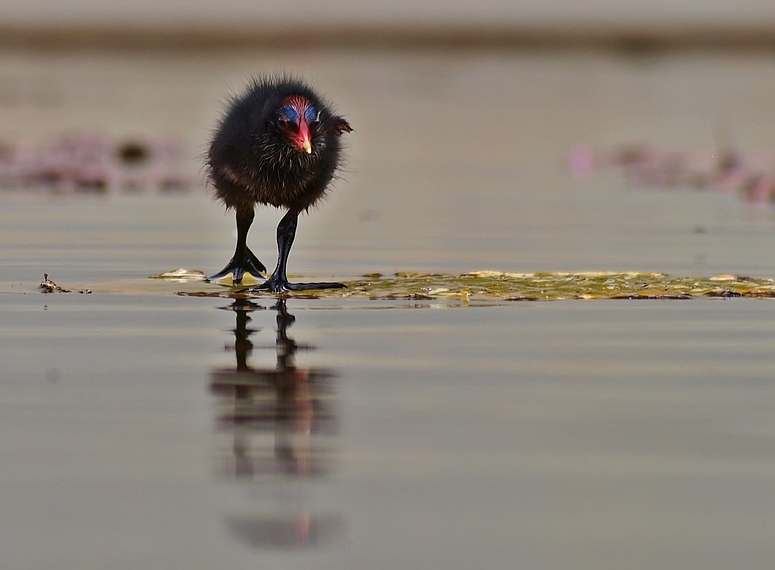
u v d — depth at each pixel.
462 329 10.90
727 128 34.78
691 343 10.34
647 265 15.00
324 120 13.57
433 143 32.72
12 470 7.02
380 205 21.91
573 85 47.25
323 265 15.00
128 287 13.18
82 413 8.11
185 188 24.55
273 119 13.09
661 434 7.71
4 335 10.58
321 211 21.02
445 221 19.72
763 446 7.48
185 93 42.97
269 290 12.95
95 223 19.16
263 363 9.51
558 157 30.11
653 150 30.53
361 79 47.53
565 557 5.94
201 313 11.66
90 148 29.58
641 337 10.56
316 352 9.93
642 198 23.34
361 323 11.17
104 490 6.72
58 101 40.62
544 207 21.78
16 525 6.26
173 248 16.44
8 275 13.95
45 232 17.97
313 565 5.82
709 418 8.05
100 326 11.00
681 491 6.75
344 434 7.68
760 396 8.59
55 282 13.46
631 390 8.75
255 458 7.21
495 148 31.77
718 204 22.41
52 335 10.59
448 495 6.68
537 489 6.77
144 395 8.55
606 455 7.32
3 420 7.95
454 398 8.52
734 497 6.68
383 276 14.00
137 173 26.55
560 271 14.39
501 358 9.75
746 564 5.88
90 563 5.83
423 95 43.69
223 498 6.59
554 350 10.04
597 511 6.48
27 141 30.45
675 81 48.47
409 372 9.26
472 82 47.91
